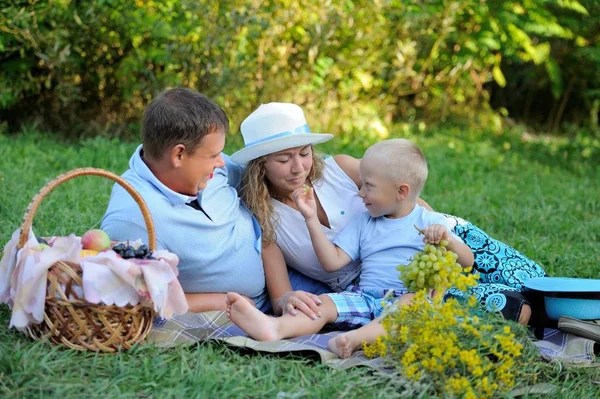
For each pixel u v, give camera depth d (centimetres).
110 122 772
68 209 491
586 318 334
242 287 350
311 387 274
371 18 812
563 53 1036
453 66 958
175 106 318
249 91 772
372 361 296
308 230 356
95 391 262
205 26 718
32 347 281
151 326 303
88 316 284
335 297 339
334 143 800
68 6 694
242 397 265
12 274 288
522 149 888
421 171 352
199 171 324
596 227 550
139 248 294
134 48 730
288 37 785
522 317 335
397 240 354
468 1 907
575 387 294
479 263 373
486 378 266
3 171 581
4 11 671
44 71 746
